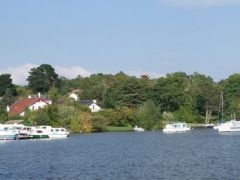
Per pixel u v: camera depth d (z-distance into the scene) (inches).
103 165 3154.5
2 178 2620.6
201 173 2709.2
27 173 2815.0
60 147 4793.3
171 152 4042.8
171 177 2593.5
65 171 2883.9
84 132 7810.0
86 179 2564.0
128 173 2760.8
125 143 5226.4
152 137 6343.5
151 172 2787.9
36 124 7377.0
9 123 7440.9
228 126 7736.2
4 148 4842.5
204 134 6968.5
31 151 4375.0
